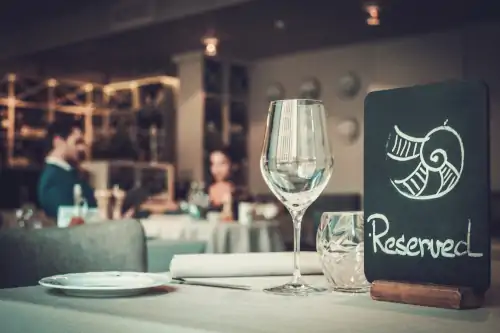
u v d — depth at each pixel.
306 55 9.09
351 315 0.74
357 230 0.96
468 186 0.85
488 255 0.83
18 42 8.77
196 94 9.24
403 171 0.91
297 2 6.53
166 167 8.85
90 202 5.53
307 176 0.95
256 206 5.01
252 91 9.70
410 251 0.89
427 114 0.90
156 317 0.72
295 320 0.70
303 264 1.11
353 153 8.58
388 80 8.34
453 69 7.84
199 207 5.21
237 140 9.66
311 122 0.96
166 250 3.06
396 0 6.57
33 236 1.44
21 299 0.86
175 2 7.07
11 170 8.70
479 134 0.85
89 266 1.48
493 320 0.71
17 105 8.97
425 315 0.74
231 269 1.06
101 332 0.74
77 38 8.05
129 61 9.23
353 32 7.89
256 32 7.84
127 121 9.93
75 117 9.59
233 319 0.71
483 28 7.61
